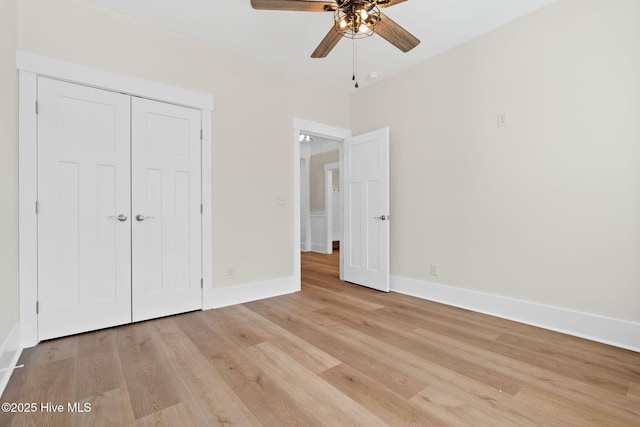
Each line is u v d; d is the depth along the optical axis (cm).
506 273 262
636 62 201
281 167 340
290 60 321
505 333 229
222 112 297
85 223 229
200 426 130
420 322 252
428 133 320
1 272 170
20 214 204
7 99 186
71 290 224
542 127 241
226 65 299
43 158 213
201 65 284
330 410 140
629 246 204
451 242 301
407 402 146
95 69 232
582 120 222
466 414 137
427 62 320
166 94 263
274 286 333
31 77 208
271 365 181
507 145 260
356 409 141
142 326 243
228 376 169
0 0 174
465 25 262
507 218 261
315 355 194
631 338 202
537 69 243
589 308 220
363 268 372
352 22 196
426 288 321
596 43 216
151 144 258
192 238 279
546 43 238
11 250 189
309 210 709
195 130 281
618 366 180
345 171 400
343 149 407
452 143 299
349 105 410
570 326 227
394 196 355
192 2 232
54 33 217
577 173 224
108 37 238
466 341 215
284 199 343
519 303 253
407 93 339
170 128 268
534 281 246
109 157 238
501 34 263
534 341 215
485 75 274
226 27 264
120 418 134
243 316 267
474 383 162
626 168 205
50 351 198
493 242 270
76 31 225
